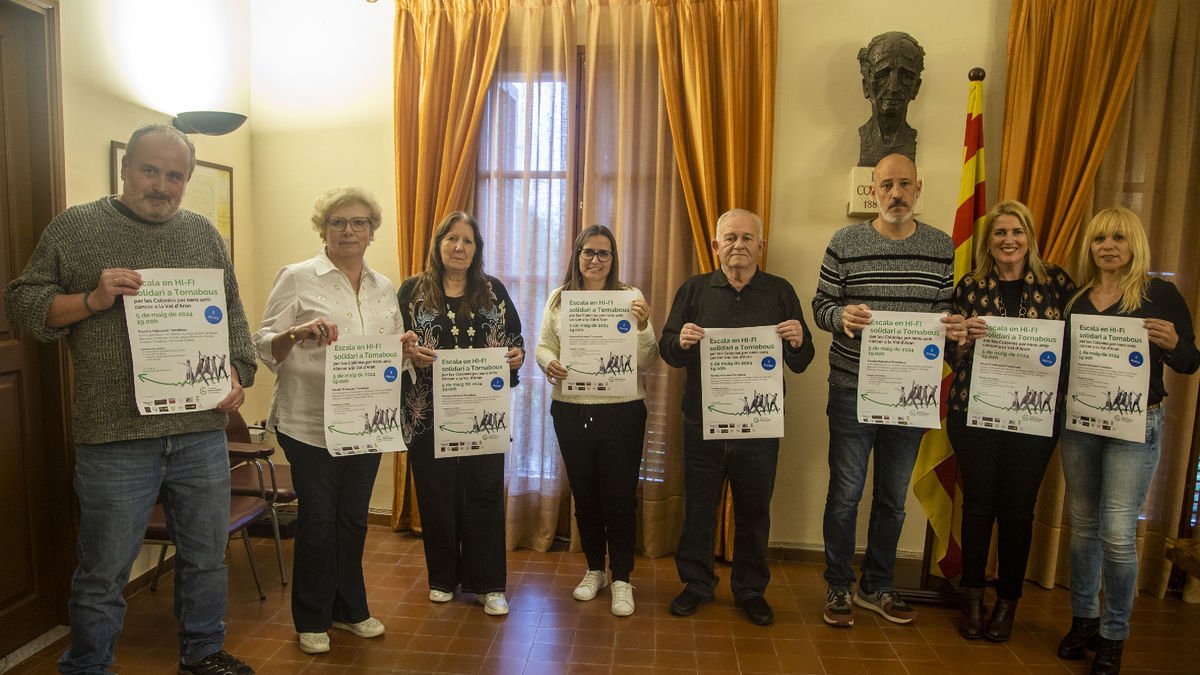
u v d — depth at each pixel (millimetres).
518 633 2551
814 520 3287
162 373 1916
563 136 3268
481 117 3283
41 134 2355
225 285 2131
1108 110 2818
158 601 2730
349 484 2416
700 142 3074
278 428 2320
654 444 3240
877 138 2994
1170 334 2180
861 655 2451
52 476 2465
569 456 2688
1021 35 2906
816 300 2678
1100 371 2271
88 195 2541
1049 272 2508
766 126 3064
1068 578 3053
